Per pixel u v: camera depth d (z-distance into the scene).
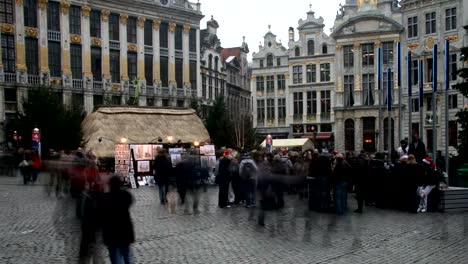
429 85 52.97
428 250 11.44
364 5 61.94
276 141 49.00
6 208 18.14
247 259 10.56
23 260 10.48
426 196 18.20
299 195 20.80
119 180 8.43
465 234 13.48
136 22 57.69
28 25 48.66
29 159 29.08
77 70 52.31
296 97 70.25
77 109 42.69
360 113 61.28
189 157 20.47
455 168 29.41
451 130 50.75
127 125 36.53
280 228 14.38
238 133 56.47
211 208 18.69
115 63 55.72
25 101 42.09
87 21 53.06
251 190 18.38
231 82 79.88
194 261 10.41
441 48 52.06
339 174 17.34
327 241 12.48
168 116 39.38
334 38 63.47
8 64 47.03
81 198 13.52
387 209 18.80
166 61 60.66
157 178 19.98
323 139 66.44
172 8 60.59
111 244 8.25
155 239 12.76
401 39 59.00
